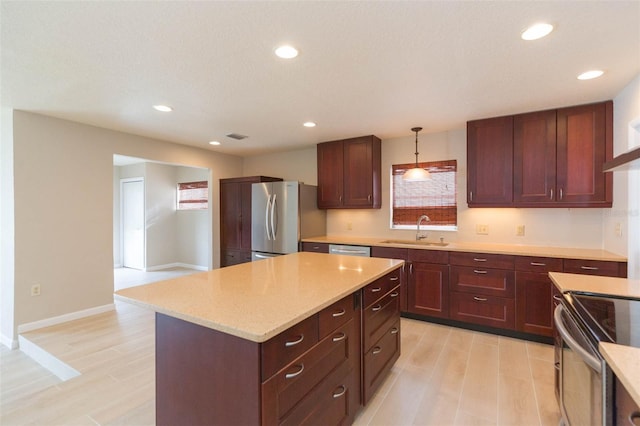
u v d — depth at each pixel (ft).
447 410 6.41
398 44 6.06
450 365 8.25
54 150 10.77
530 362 8.38
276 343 3.92
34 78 7.54
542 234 11.05
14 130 9.88
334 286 5.61
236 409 3.92
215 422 4.15
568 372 4.82
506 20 5.28
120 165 22.39
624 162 4.56
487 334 10.29
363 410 6.40
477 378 7.61
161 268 21.83
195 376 4.38
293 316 4.09
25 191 10.12
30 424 6.10
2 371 8.50
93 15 5.09
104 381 7.52
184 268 21.93
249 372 3.78
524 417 6.18
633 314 4.27
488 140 10.78
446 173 12.82
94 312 11.87
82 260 11.53
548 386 7.25
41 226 10.50
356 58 6.62
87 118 10.83
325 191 14.58
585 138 9.36
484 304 10.22
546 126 9.89
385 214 14.08
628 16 5.15
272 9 4.98
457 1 4.81
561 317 4.86
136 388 7.24
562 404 5.17
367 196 13.44
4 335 10.37
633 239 8.07
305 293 5.16
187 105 9.53
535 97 8.87
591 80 7.73
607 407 3.30
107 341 9.67
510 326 9.82
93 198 11.82
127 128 12.21
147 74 7.36
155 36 5.74
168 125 11.76
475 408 6.47
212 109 9.93
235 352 3.92
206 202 21.48
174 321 4.66
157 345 4.91
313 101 9.23
